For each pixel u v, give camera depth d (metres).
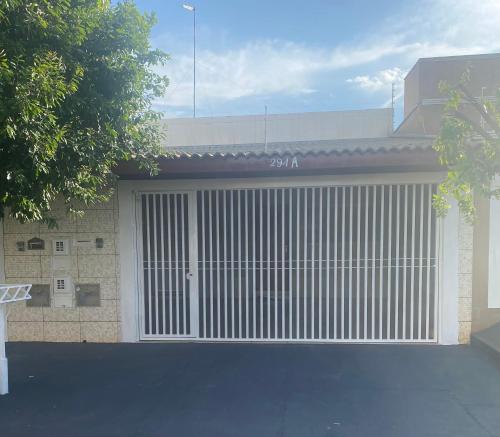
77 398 4.31
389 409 3.96
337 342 5.95
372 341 5.92
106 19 4.39
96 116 4.25
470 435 3.49
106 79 4.38
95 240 6.12
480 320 5.71
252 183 5.93
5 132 3.18
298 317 6.01
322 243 5.97
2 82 3.14
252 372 4.93
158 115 5.04
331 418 3.80
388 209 5.86
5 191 3.68
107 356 5.56
